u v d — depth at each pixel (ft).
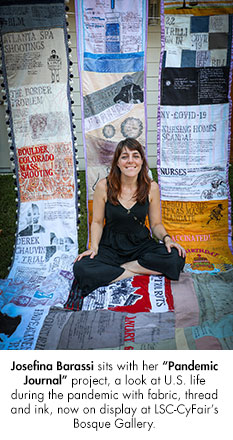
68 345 7.77
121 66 11.69
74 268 9.70
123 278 9.96
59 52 11.25
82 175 18.22
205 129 12.25
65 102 11.60
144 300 9.09
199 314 8.55
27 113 11.71
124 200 10.00
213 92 11.97
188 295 9.25
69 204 12.10
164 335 7.91
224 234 12.61
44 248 11.91
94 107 11.96
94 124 12.10
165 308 8.81
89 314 8.71
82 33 11.33
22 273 11.00
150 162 18.85
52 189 12.06
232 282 10.00
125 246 10.27
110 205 10.02
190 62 11.71
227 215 12.68
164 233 10.38
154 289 9.51
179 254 9.81
